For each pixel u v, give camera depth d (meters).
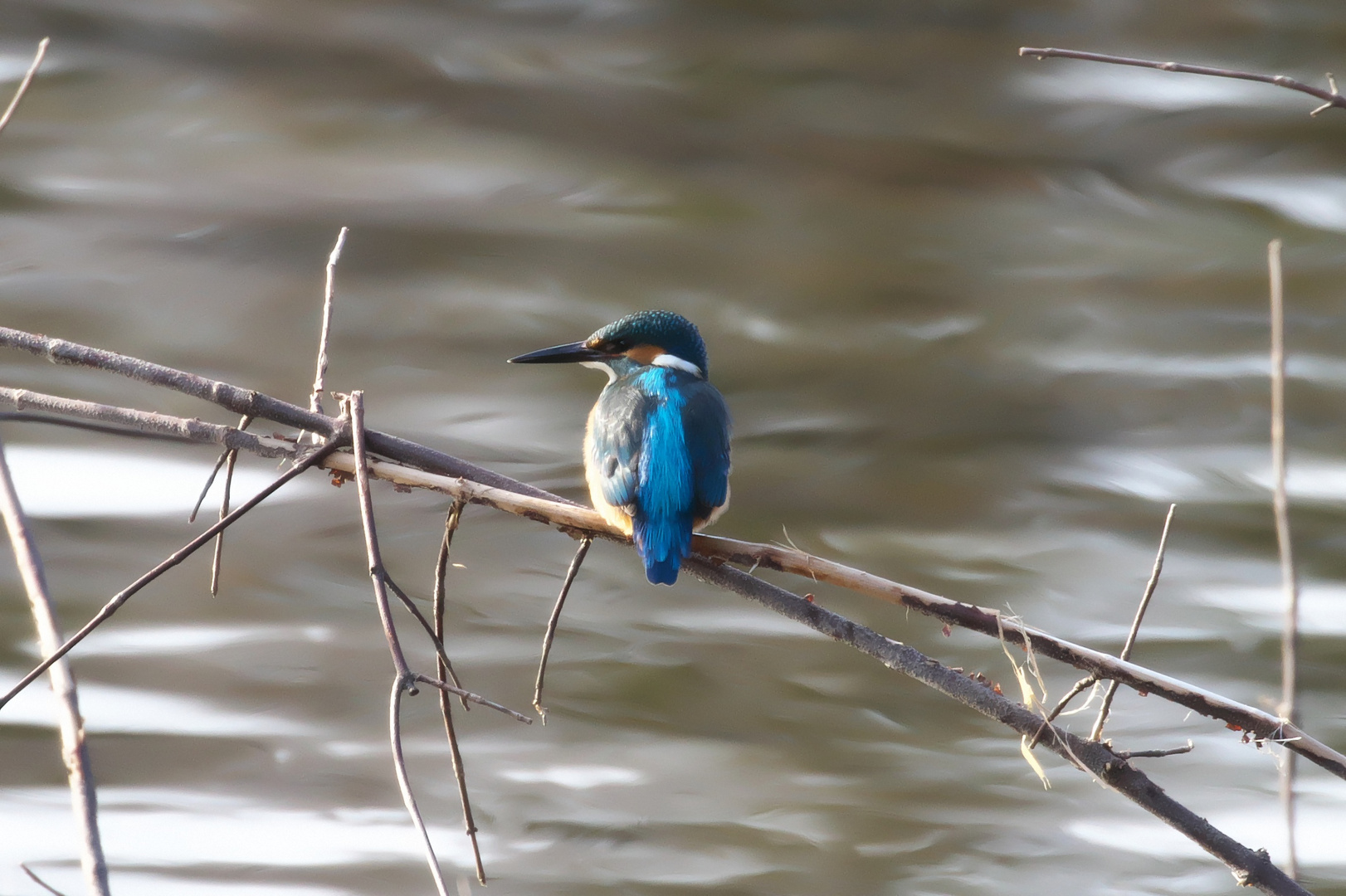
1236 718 5.66
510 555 13.59
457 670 11.91
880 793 10.70
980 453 16.27
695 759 10.97
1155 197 22.89
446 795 10.49
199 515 13.77
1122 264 21.03
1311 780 10.80
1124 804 10.57
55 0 25.89
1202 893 9.67
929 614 5.83
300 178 21.81
